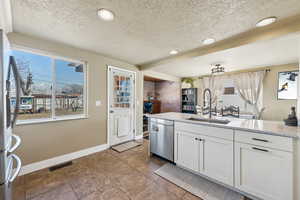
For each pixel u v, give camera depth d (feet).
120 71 11.16
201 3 4.34
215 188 5.62
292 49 7.82
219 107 15.60
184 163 6.96
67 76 8.40
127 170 7.07
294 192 4.16
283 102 11.97
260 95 13.25
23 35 6.51
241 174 5.12
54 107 7.79
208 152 6.02
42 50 7.09
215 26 5.74
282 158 4.29
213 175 5.88
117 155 8.97
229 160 5.41
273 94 12.46
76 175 6.57
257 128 4.88
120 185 5.85
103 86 9.94
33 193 5.29
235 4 4.36
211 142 5.91
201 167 6.28
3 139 3.03
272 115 12.51
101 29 6.08
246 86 13.85
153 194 5.30
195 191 5.44
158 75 16.07
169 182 6.06
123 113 11.41
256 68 13.32
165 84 21.97
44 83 7.49
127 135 11.78
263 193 4.65
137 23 5.58
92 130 9.29
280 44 7.08
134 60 11.02
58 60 8.04
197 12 4.82
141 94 13.09
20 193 5.28
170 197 5.14
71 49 8.17
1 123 3.00
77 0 4.25
